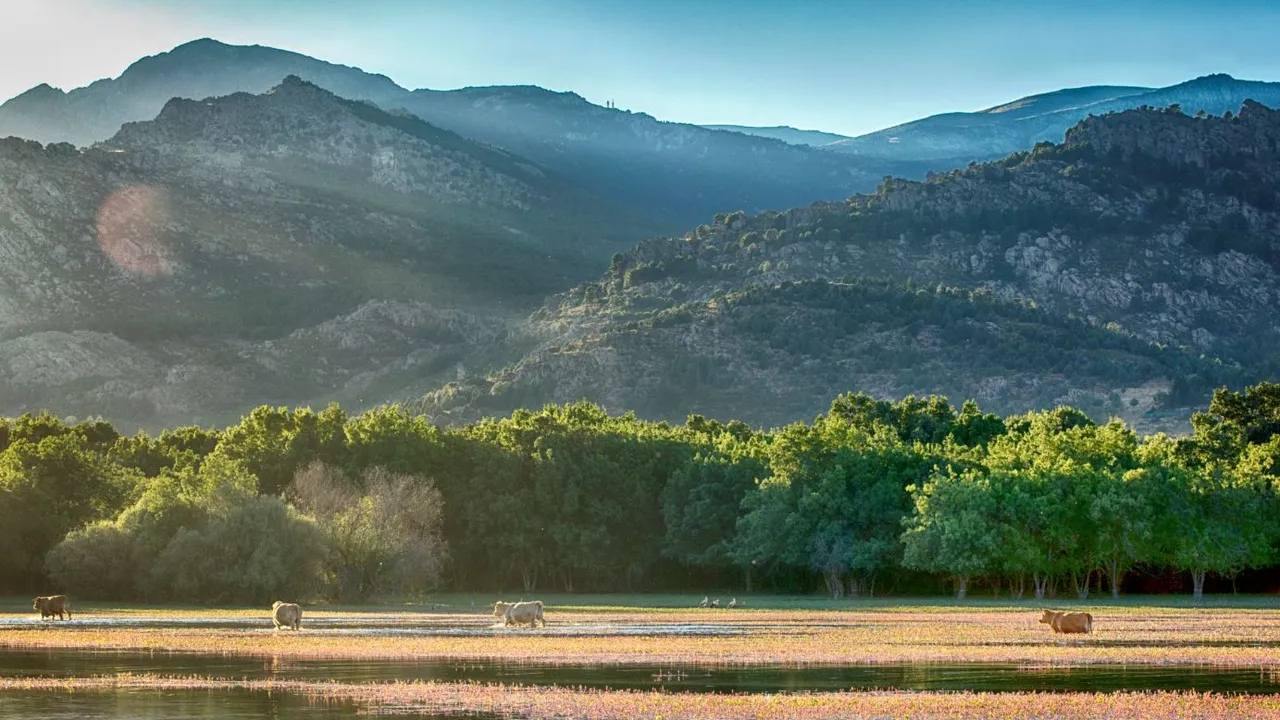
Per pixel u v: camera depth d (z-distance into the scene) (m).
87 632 90.75
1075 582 152.88
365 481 168.38
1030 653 72.62
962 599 147.25
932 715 49.72
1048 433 176.75
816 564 154.62
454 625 100.00
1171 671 63.81
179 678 61.38
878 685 58.75
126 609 126.12
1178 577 167.88
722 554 170.38
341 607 134.12
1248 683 59.12
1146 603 137.88
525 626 97.88
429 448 186.38
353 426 190.75
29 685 58.84
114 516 158.62
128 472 179.25
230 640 82.56
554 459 186.88
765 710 50.94
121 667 66.44
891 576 164.75
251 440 186.12
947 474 163.00
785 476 163.38
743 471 177.00
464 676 62.22
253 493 143.25
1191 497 149.50
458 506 183.50
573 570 188.62
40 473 158.75
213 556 134.88
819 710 50.91
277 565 133.88
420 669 65.31
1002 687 58.00
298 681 60.03
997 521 144.25
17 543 151.88
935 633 89.12
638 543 185.50
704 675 62.53
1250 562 148.88
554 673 63.38
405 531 151.12
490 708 51.75
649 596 167.62
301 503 157.62
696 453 190.50
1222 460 180.12
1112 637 84.69
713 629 94.69
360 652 74.00
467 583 187.00
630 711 50.94
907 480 161.00
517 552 180.88
